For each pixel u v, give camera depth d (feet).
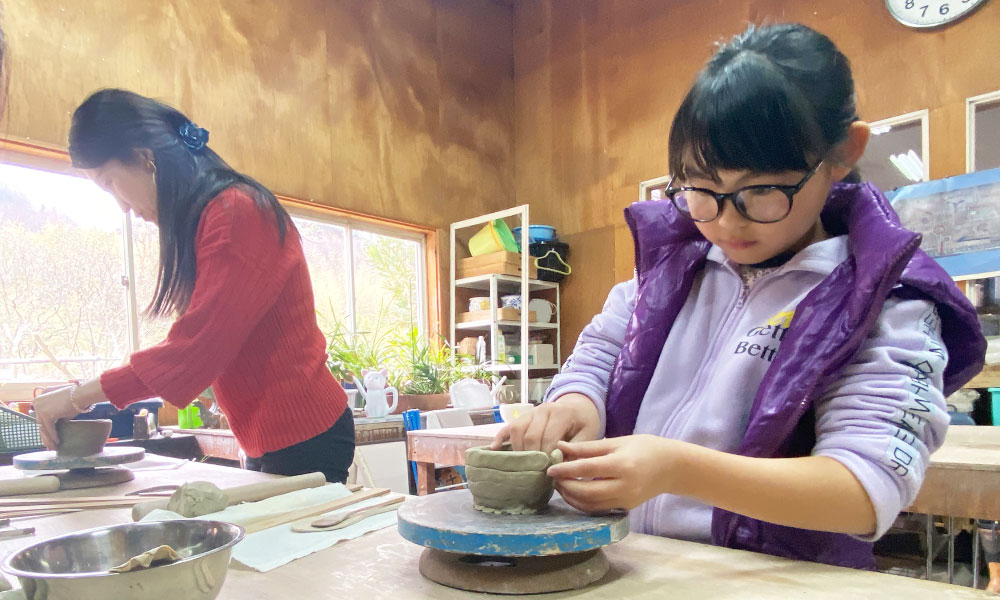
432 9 14.38
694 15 12.97
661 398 3.17
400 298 13.42
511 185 15.94
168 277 4.24
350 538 2.61
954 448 5.09
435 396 10.69
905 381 2.24
